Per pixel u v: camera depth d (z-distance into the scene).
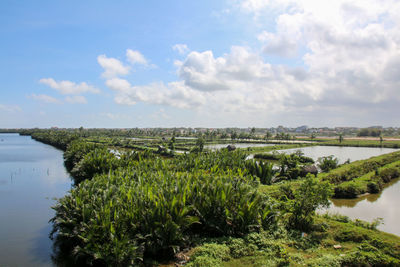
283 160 16.86
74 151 23.53
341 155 35.47
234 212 7.54
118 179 10.45
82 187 9.08
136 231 6.63
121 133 91.12
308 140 77.38
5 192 15.33
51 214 11.31
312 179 7.89
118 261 5.67
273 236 7.13
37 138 76.06
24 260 7.18
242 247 6.46
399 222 9.66
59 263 6.98
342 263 5.66
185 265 5.82
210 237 7.39
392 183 16.55
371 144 52.59
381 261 5.58
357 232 7.09
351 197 13.02
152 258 6.37
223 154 18.22
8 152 40.84
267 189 11.54
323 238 7.14
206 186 8.28
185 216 7.12
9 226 9.85
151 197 7.07
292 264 5.59
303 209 7.93
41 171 22.72
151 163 15.21
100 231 6.27
